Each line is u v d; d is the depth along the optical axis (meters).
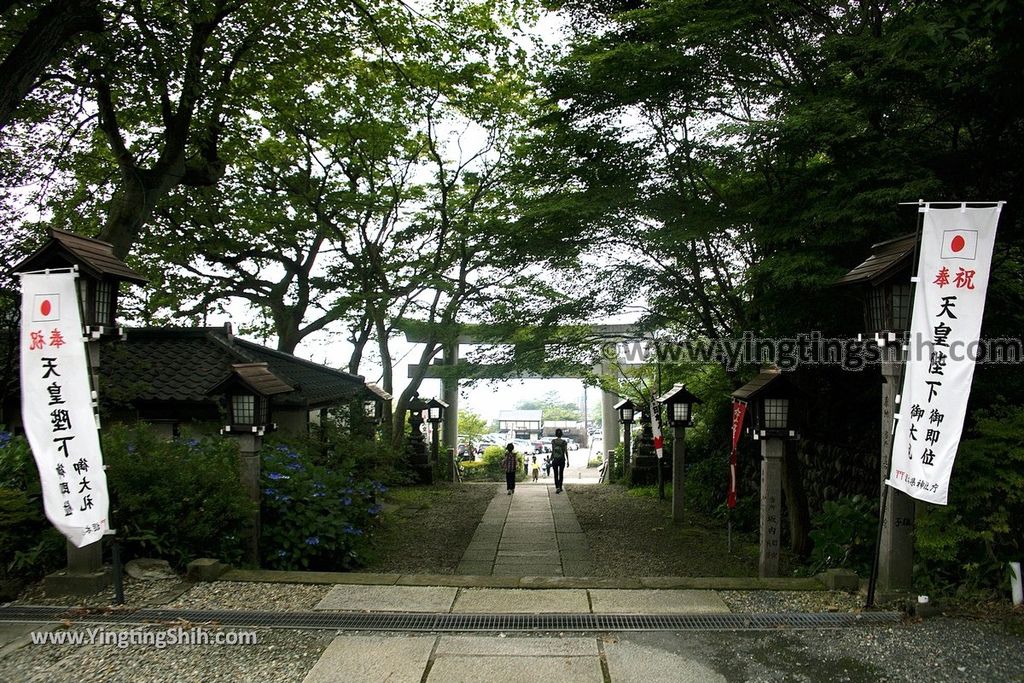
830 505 6.35
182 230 13.71
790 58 7.92
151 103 9.80
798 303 7.12
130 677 3.79
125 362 10.26
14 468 5.64
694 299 9.37
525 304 10.23
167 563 5.66
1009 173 6.73
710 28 7.02
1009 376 6.23
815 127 6.48
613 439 24.62
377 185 17.02
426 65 13.11
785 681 3.74
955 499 4.89
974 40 6.03
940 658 4.01
